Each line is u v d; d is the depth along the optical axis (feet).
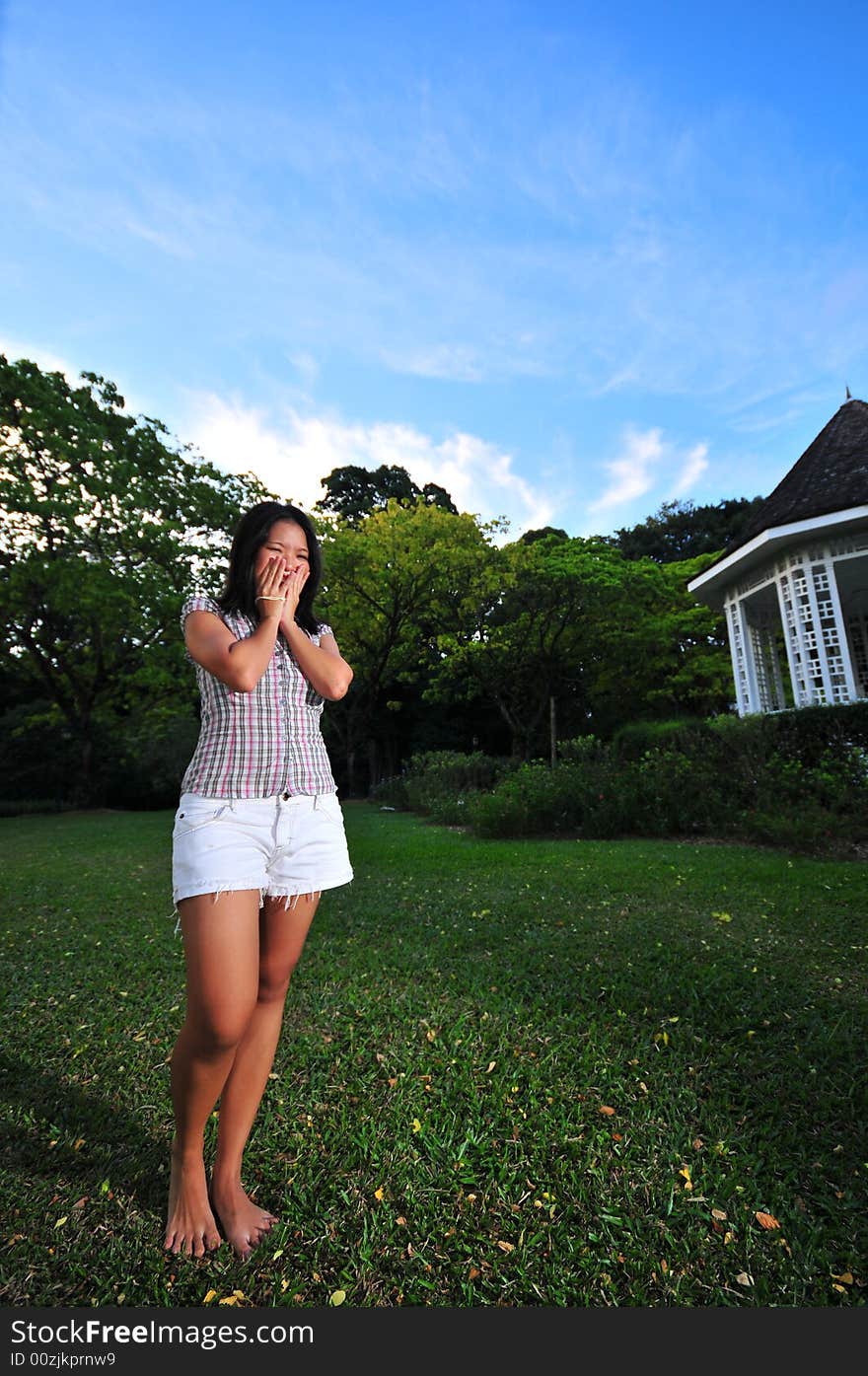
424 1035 8.36
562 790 27.91
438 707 78.23
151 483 51.11
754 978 9.85
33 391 44.62
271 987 5.33
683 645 69.10
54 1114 6.72
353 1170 5.74
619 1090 6.88
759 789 25.17
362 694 68.54
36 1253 4.79
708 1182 5.48
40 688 62.39
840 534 35.53
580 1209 5.19
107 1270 4.65
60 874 21.40
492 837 27.37
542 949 11.59
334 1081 7.27
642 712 68.59
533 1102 6.66
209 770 4.91
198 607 5.24
